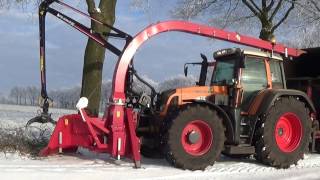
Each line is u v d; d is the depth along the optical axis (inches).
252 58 381.4
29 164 319.9
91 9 431.8
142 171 318.3
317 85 440.1
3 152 355.6
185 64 422.3
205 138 341.4
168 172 320.8
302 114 376.2
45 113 361.7
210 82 394.6
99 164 336.8
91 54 438.0
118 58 341.1
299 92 382.3
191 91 360.5
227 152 354.6
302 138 375.9
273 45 397.1
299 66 466.6
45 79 363.9
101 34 369.4
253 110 366.9
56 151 353.4
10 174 281.6
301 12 613.9
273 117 361.7
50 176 285.9
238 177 321.4
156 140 357.1
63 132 344.2
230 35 382.3
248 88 376.2
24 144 372.5
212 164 340.2
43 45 365.7
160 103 363.3
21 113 961.5
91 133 329.1
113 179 292.2
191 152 337.1
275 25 618.8
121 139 330.0
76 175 293.6
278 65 399.9
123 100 334.0
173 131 329.4
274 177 327.0
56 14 368.2
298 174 340.8
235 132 354.6
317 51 456.1
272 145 359.6
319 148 432.8
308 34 630.5
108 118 334.3
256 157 376.2
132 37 358.0
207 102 343.9
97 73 437.7
